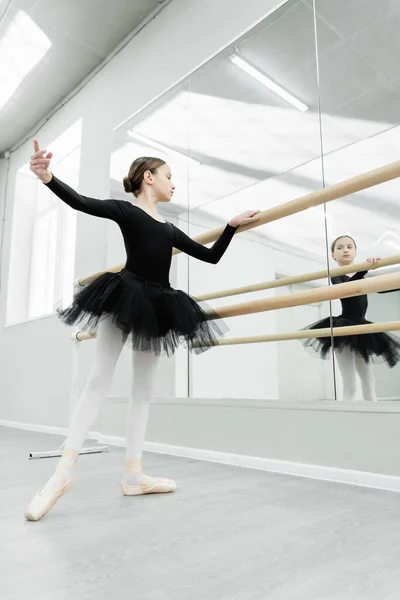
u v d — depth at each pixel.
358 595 0.66
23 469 1.68
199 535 0.92
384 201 1.88
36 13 2.98
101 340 1.23
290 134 2.18
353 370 1.77
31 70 3.50
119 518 1.04
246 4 2.33
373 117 1.94
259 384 2.01
